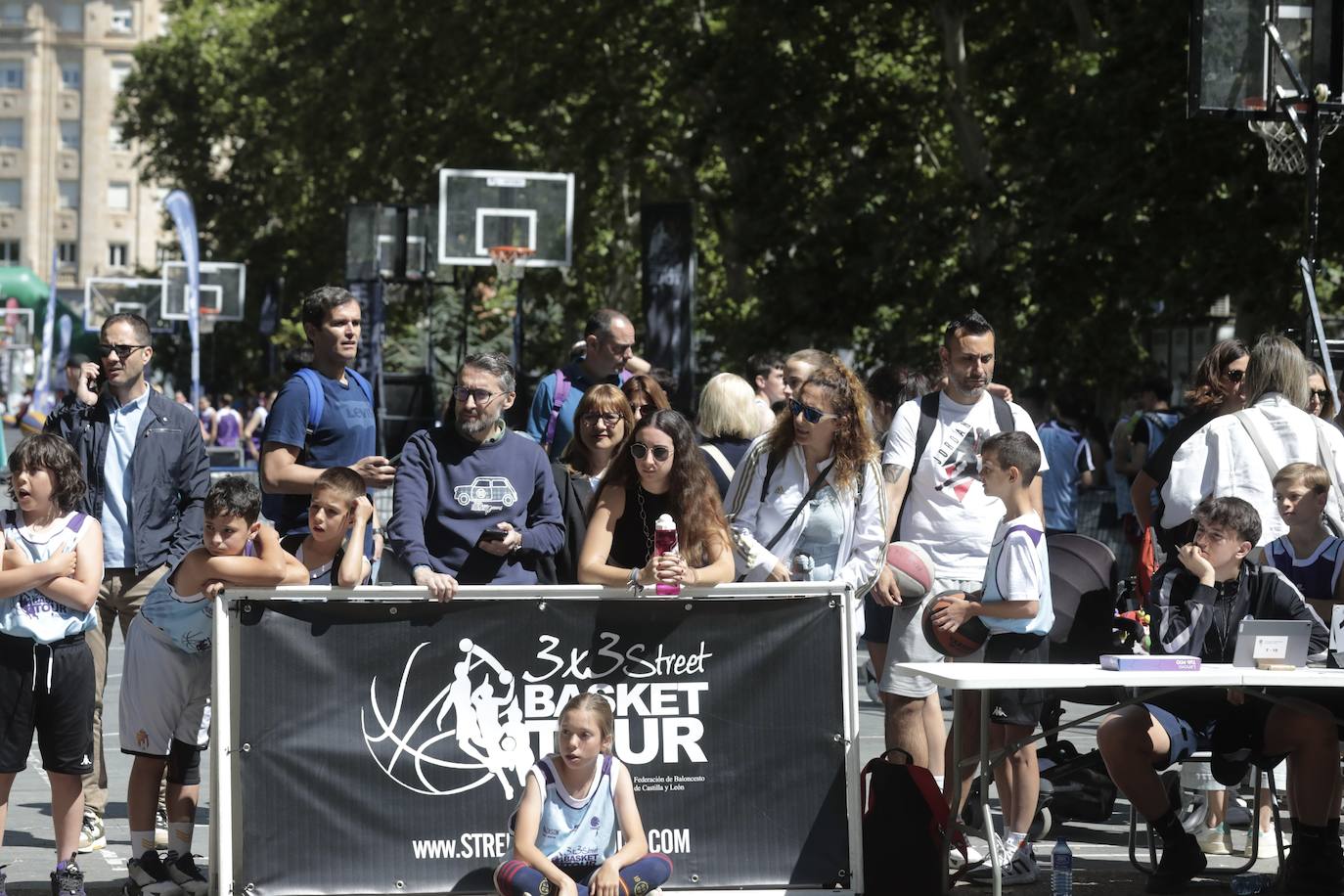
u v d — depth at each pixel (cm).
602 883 694
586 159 3819
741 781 751
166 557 880
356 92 4262
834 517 814
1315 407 1007
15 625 746
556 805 707
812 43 3269
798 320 3120
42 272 13225
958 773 800
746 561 804
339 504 757
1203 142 2427
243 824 715
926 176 3628
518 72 3819
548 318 3978
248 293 6606
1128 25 2555
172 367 6831
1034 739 764
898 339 3003
